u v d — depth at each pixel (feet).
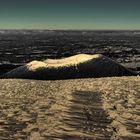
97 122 26.07
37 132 22.85
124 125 25.29
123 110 30.17
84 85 47.19
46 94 39.27
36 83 51.16
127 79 53.31
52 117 27.22
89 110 30.30
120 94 38.34
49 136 22.03
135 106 31.81
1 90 42.34
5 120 25.91
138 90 40.83
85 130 23.76
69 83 50.65
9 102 33.65
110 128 24.49
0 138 21.15
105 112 29.58
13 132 22.70
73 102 33.94
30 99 35.60
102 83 48.47
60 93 39.96
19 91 41.60
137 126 25.12
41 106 31.63
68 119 26.68
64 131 23.31
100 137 22.18
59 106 31.76
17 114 28.07
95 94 39.17
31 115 27.78
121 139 21.90
